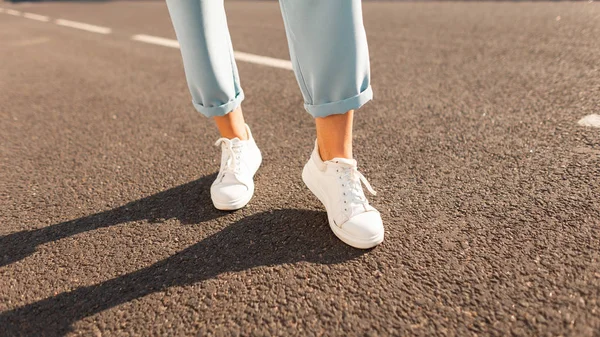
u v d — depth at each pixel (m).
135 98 2.59
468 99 2.04
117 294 1.11
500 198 1.31
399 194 1.40
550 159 1.47
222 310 1.02
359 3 1.06
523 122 1.74
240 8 5.86
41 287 1.15
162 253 1.24
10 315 1.07
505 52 2.63
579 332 0.87
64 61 3.67
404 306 0.98
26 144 2.07
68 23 6.11
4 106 2.63
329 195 1.26
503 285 1.00
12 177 1.76
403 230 1.23
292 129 1.96
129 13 6.60
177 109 2.35
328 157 1.27
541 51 2.55
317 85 1.13
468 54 2.69
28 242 1.34
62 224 1.42
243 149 1.48
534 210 1.24
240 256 1.19
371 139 1.78
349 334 0.93
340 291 1.04
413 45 3.04
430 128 1.81
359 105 1.16
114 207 1.49
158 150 1.88
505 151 1.56
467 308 0.96
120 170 1.74
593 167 1.39
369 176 1.52
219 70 1.28
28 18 7.21
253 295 1.06
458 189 1.38
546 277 1.01
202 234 1.30
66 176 1.73
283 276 1.10
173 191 1.55
